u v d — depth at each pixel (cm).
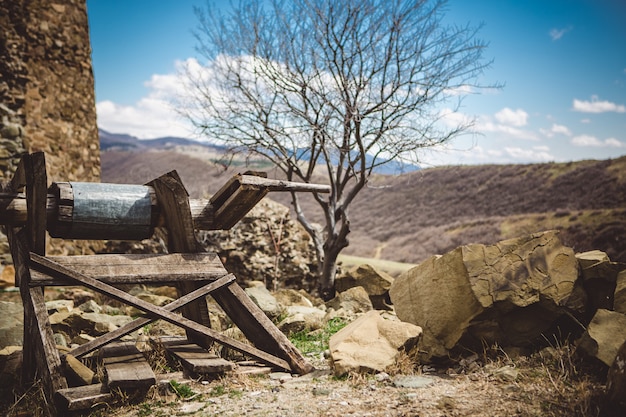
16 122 1110
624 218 3591
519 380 423
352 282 1001
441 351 501
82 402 394
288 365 498
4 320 599
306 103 1086
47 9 1191
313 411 381
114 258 486
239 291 518
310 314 726
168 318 476
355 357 478
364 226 5438
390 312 833
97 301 970
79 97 1278
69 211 488
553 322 488
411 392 416
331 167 1070
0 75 1100
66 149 1227
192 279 505
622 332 420
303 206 5338
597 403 353
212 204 547
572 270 493
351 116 1000
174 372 491
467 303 499
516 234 3984
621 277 472
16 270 503
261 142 1091
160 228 570
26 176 450
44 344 423
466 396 395
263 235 1222
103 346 506
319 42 1023
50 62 1194
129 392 421
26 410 418
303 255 1257
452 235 4475
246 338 562
